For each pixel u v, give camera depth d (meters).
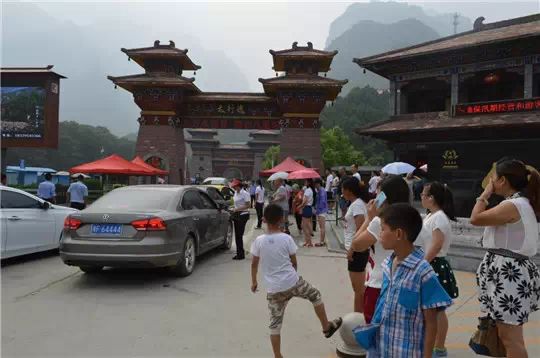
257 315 5.69
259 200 15.83
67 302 6.19
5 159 20.38
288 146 25.25
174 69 26.69
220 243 10.16
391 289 2.69
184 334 4.99
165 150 25.83
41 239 9.08
